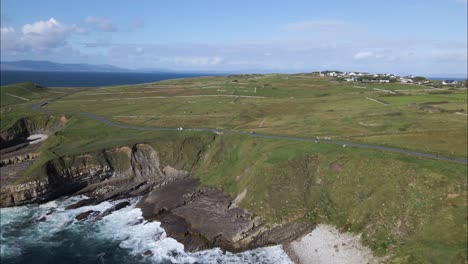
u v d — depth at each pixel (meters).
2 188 76.94
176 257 58.56
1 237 64.81
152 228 68.00
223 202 71.25
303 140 86.88
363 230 58.19
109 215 73.75
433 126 96.00
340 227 60.56
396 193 60.97
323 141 84.75
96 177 87.94
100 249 61.31
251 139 91.81
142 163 93.12
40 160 85.06
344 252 55.47
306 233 61.38
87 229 68.19
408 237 54.22
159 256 59.03
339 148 77.56
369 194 63.47
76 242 63.53
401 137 85.19
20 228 68.38
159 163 93.56
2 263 56.72
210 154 94.56
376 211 59.78
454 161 67.06
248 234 61.50
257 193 68.88
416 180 61.69
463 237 50.44
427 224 54.78
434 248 49.50
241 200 69.56
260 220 63.78
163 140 97.75
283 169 72.38
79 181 85.88
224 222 64.69
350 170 69.12
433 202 57.22
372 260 52.25
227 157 90.25
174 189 81.94
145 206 76.50
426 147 76.56
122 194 84.25
